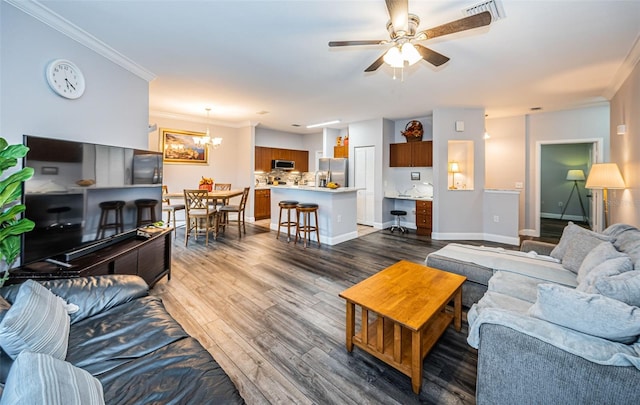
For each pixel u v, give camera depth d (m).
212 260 3.90
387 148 6.25
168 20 2.23
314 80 3.61
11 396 0.73
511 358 1.24
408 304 1.73
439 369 1.72
